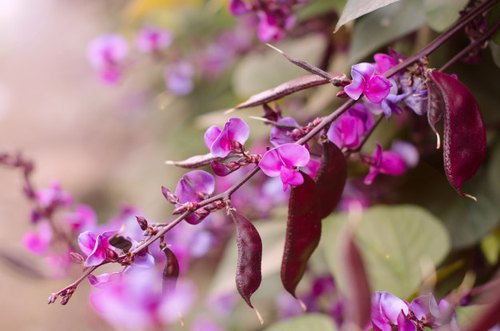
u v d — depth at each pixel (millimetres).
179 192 628
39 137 2098
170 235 833
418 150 814
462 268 775
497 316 554
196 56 1272
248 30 1206
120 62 1038
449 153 614
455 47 780
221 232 861
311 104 864
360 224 774
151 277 665
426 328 654
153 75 1512
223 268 856
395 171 677
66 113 2062
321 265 864
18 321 1632
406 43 797
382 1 635
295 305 923
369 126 664
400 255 757
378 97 613
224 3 1002
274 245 844
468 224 795
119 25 1834
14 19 2312
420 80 633
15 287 1717
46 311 1597
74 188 1855
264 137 849
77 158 1951
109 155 1867
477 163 621
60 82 2152
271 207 871
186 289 670
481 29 659
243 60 1165
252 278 614
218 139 615
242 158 620
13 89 2209
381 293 632
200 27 1295
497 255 798
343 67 840
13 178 1920
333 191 638
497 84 773
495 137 800
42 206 831
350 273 562
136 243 621
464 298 684
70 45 2148
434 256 754
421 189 817
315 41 917
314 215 621
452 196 806
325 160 628
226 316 1075
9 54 2291
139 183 1341
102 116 1939
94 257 613
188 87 1167
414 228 766
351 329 562
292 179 607
